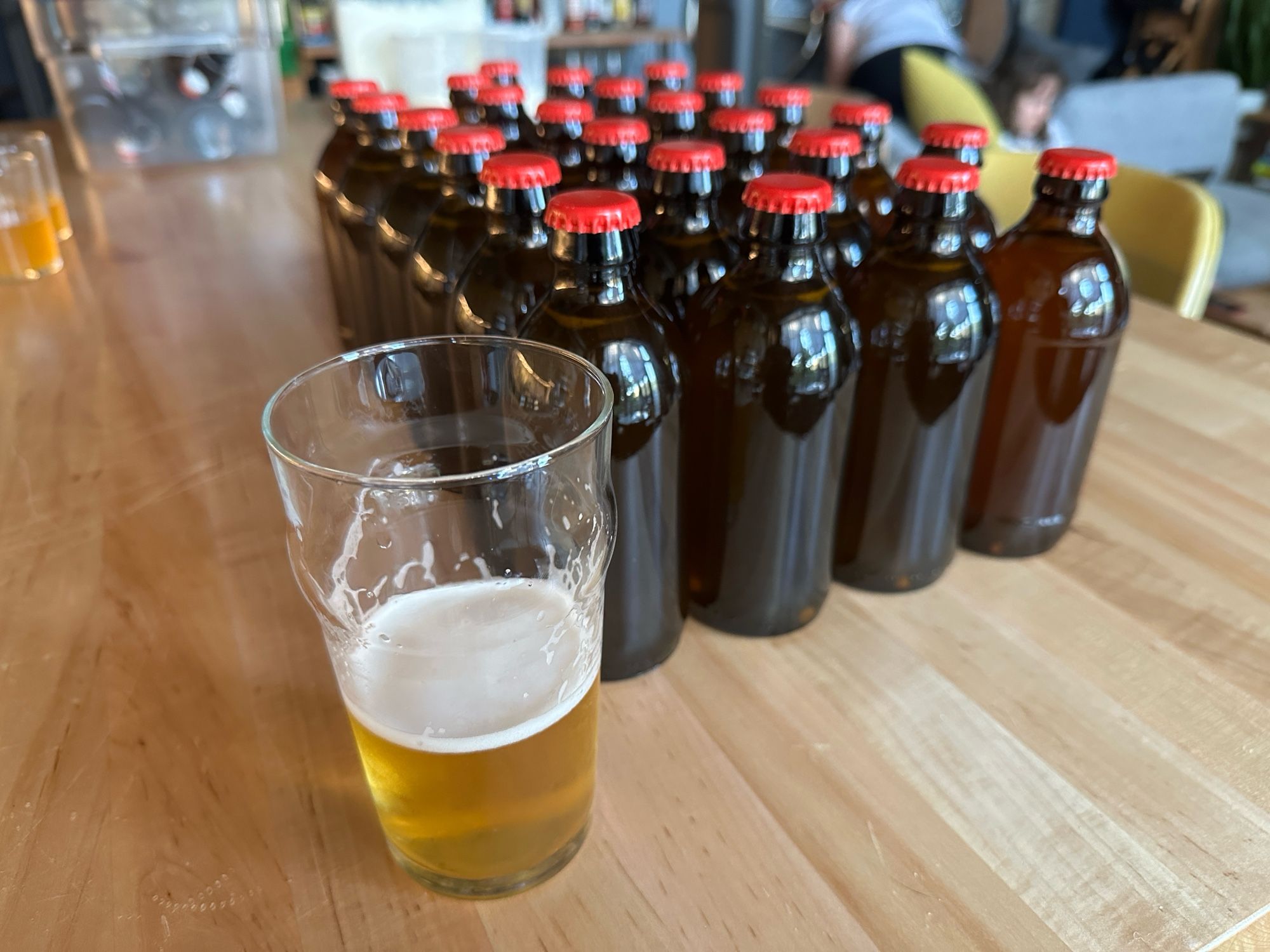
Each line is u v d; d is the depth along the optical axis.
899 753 0.46
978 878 0.40
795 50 3.52
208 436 0.75
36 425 0.77
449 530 0.40
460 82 0.79
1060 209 0.54
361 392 0.41
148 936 0.37
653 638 0.51
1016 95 2.77
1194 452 0.72
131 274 1.10
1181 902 0.39
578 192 0.44
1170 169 3.01
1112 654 0.53
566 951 0.37
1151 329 0.93
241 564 0.59
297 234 1.24
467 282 0.51
